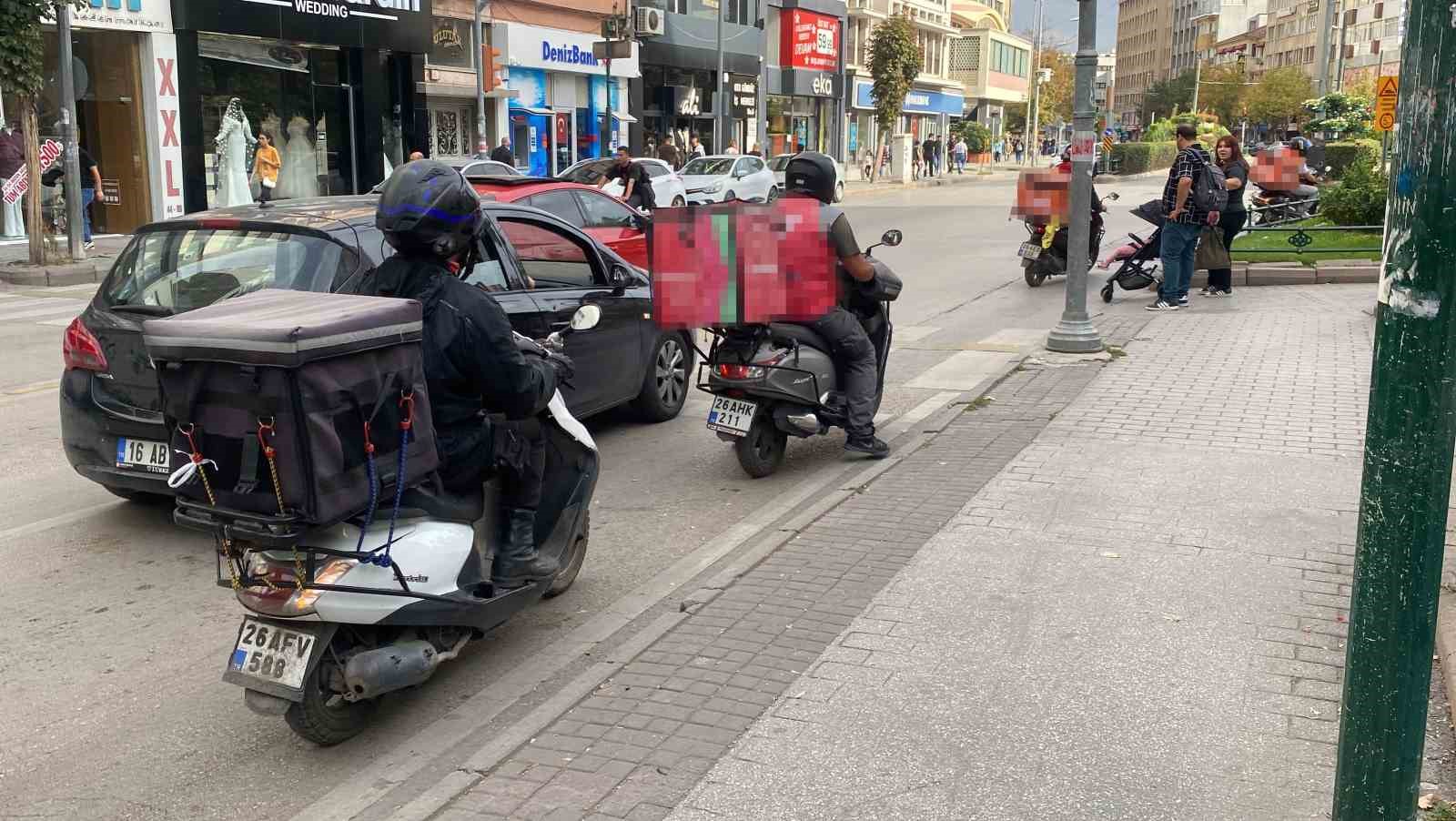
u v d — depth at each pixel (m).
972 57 80.31
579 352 7.51
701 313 6.64
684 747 3.78
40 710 4.32
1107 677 4.15
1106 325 11.59
